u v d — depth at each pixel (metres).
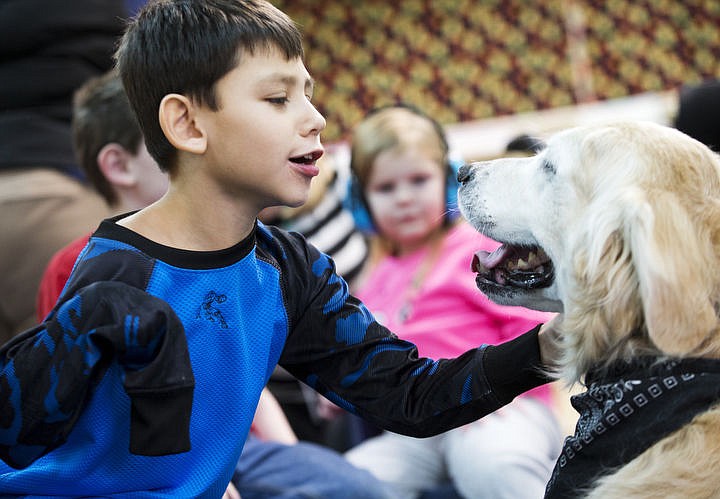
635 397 1.47
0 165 2.56
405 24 7.83
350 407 1.66
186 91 1.42
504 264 1.81
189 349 1.42
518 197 1.75
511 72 7.71
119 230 1.43
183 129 1.44
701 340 1.43
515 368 1.57
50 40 2.70
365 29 7.87
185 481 1.47
